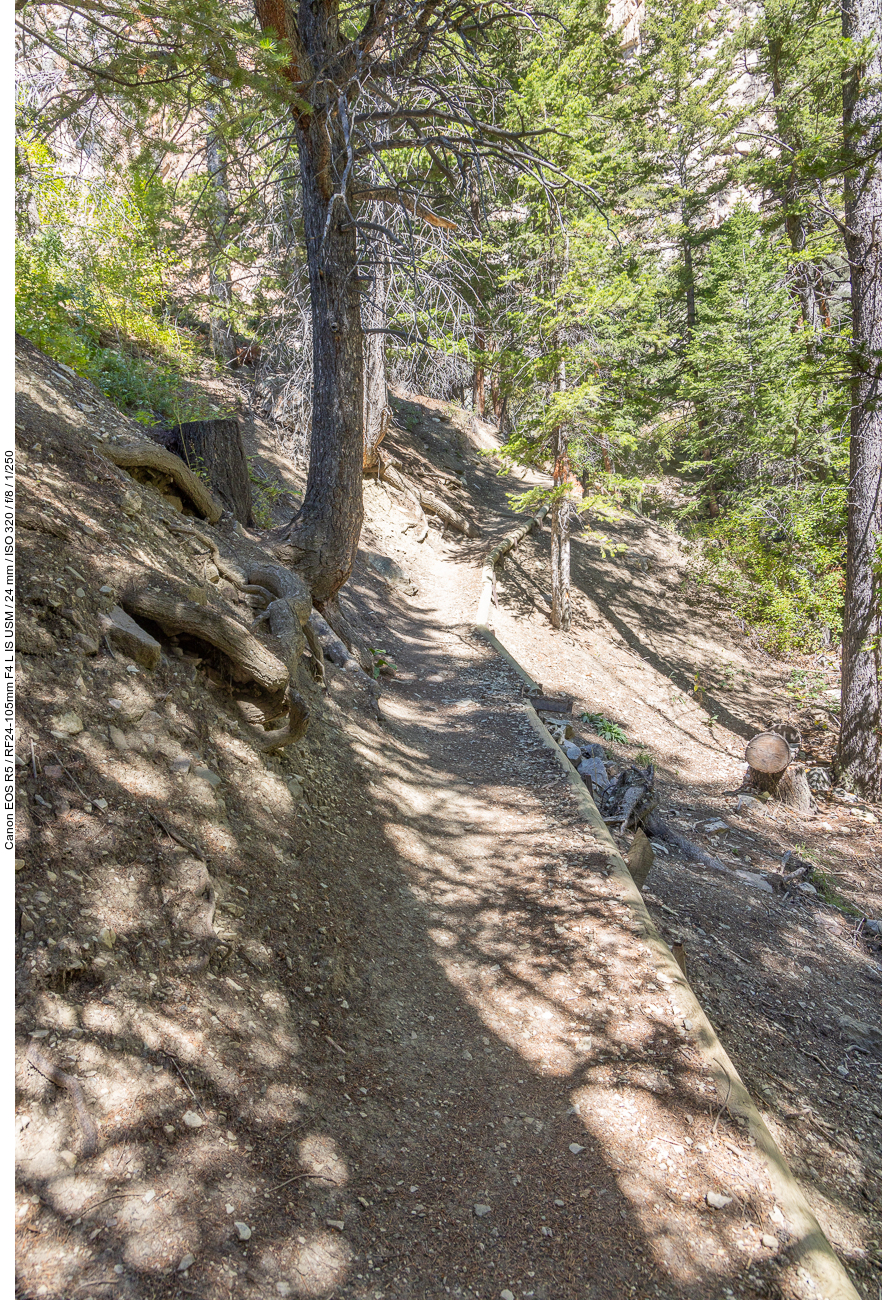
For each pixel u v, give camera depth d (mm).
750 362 18969
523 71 12484
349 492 8555
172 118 4363
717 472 21344
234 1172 2619
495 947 4914
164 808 3641
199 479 7426
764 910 7301
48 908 2752
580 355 13680
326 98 6965
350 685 8070
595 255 12562
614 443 15500
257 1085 2992
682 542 24188
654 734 13602
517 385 14453
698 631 19703
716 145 24688
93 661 3891
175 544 5652
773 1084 4562
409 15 7660
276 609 6270
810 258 16516
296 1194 2711
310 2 7316
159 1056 2734
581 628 17000
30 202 6648
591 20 14266
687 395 20391
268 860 4230
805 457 17984
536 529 21453
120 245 8695
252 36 3824
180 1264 2238
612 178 13758
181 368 10023
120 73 4047
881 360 11180
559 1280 2818
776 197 20203
